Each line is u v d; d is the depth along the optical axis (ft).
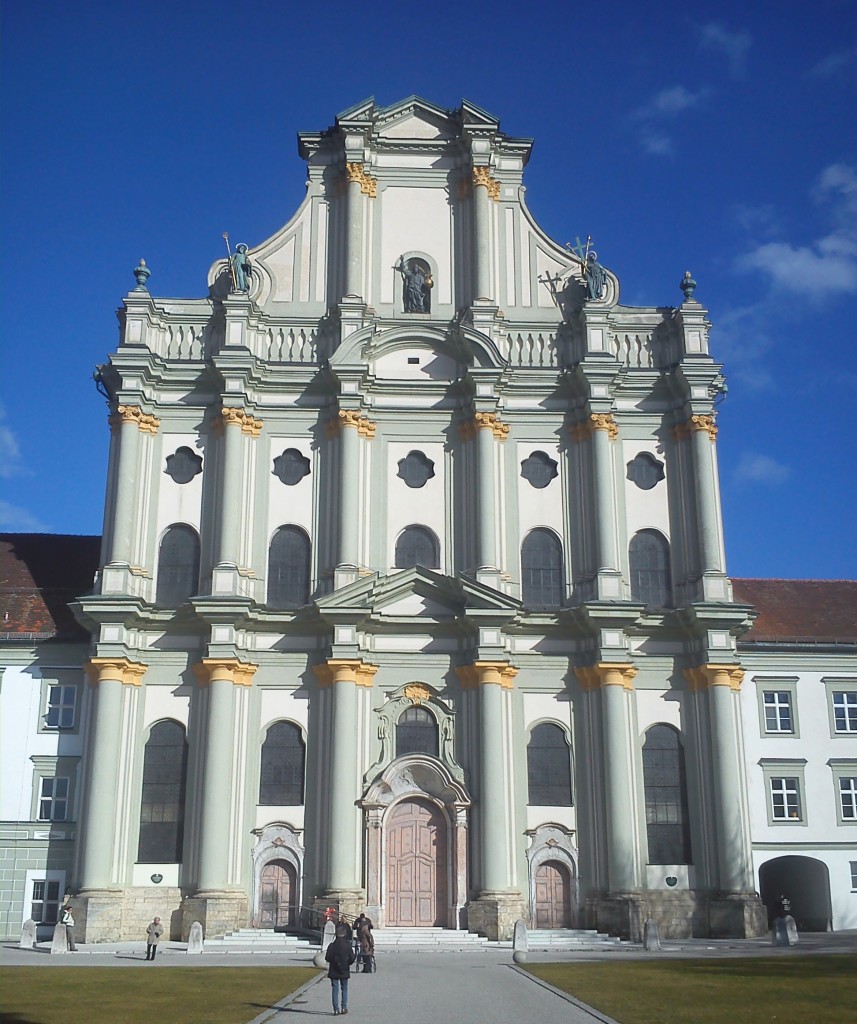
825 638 180.96
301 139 187.93
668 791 162.50
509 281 184.96
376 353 177.99
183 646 163.32
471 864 156.46
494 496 170.91
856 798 174.29
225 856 153.17
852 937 156.35
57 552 190.70
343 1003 83.30
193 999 89.92
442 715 161.99
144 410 171.83
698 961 120.78
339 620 160.86
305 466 173.68
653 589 172.04
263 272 182.70
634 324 183.42
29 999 88.74
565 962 122.72
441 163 188.55
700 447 174.29
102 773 153.79
